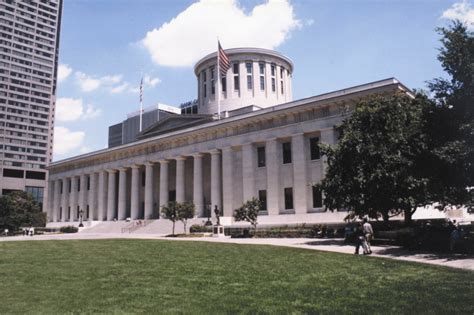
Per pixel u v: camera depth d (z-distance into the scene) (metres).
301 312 10.42
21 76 137.12
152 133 74.56
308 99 48.75
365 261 20.08
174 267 18.66
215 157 57.91
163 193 65.00
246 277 15.81
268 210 50.66
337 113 46.09
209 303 11.43
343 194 31.53
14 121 134.25
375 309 10.66
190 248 27.50
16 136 134.25
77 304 11.41
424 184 27.45
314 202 47.44
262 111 52.50
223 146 56.94
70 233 66.31
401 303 11.28
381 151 29.31
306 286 13.91
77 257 23.02
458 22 27.22
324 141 46.44
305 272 16.98
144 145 68.38
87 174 81.88
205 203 62.34
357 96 43.84
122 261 21.00
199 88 83.31
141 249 27.23
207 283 14.52
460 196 28.59
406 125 30.67
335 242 32.44
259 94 76.69
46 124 141.50
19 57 137.38
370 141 30.42
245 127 54.75
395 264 18.89
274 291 13.08
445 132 27.47
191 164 66.62
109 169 76.06
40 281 15.21
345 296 12.30
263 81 78.12
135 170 71.06
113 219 74.12
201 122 66.12
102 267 18.86
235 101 75.81
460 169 25.50
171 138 63.28
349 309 10.69
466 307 10.68
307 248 26.81
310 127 48.09
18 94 135.88
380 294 12.50
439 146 27.25
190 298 12.09
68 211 86.88
